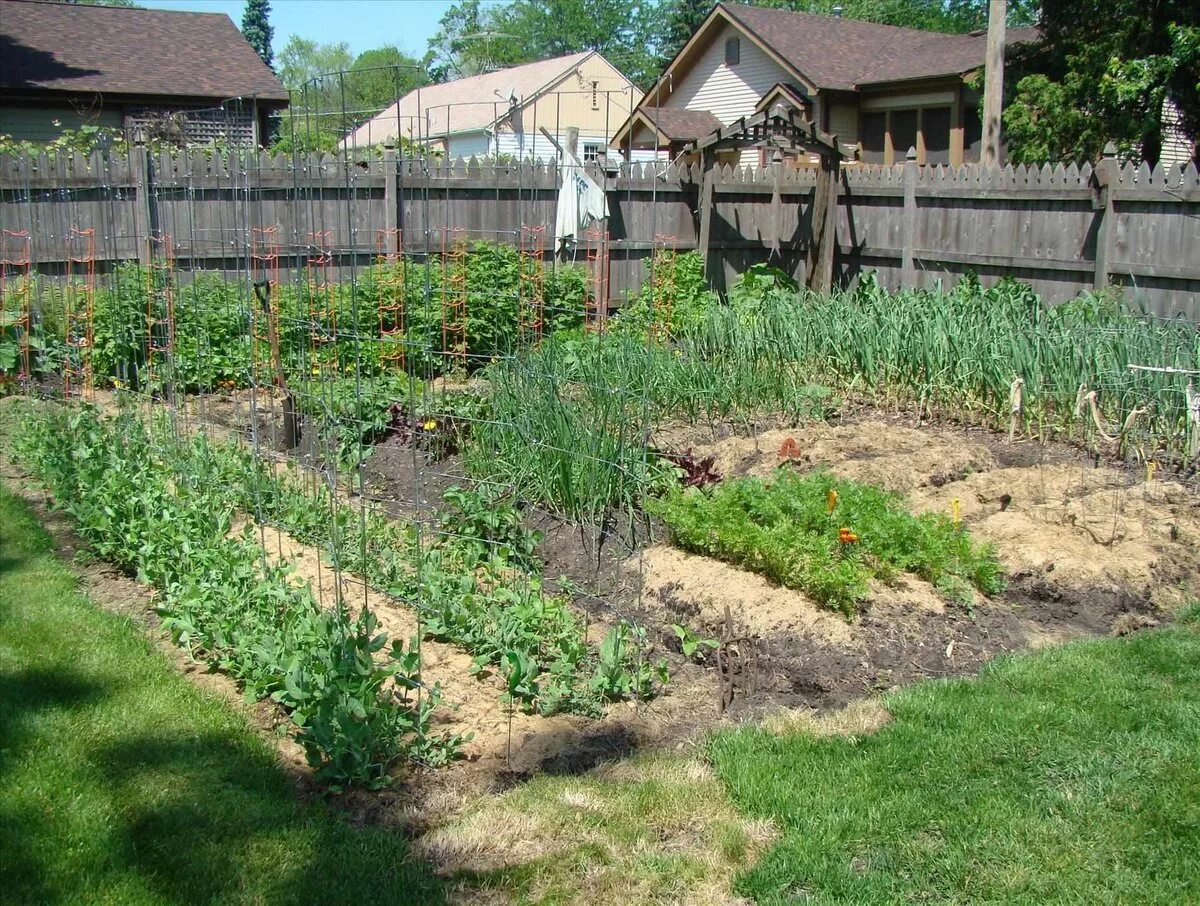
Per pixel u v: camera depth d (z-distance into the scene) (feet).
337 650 13.48
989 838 11.50
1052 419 26.94
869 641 16.05
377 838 11.62
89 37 77.15
